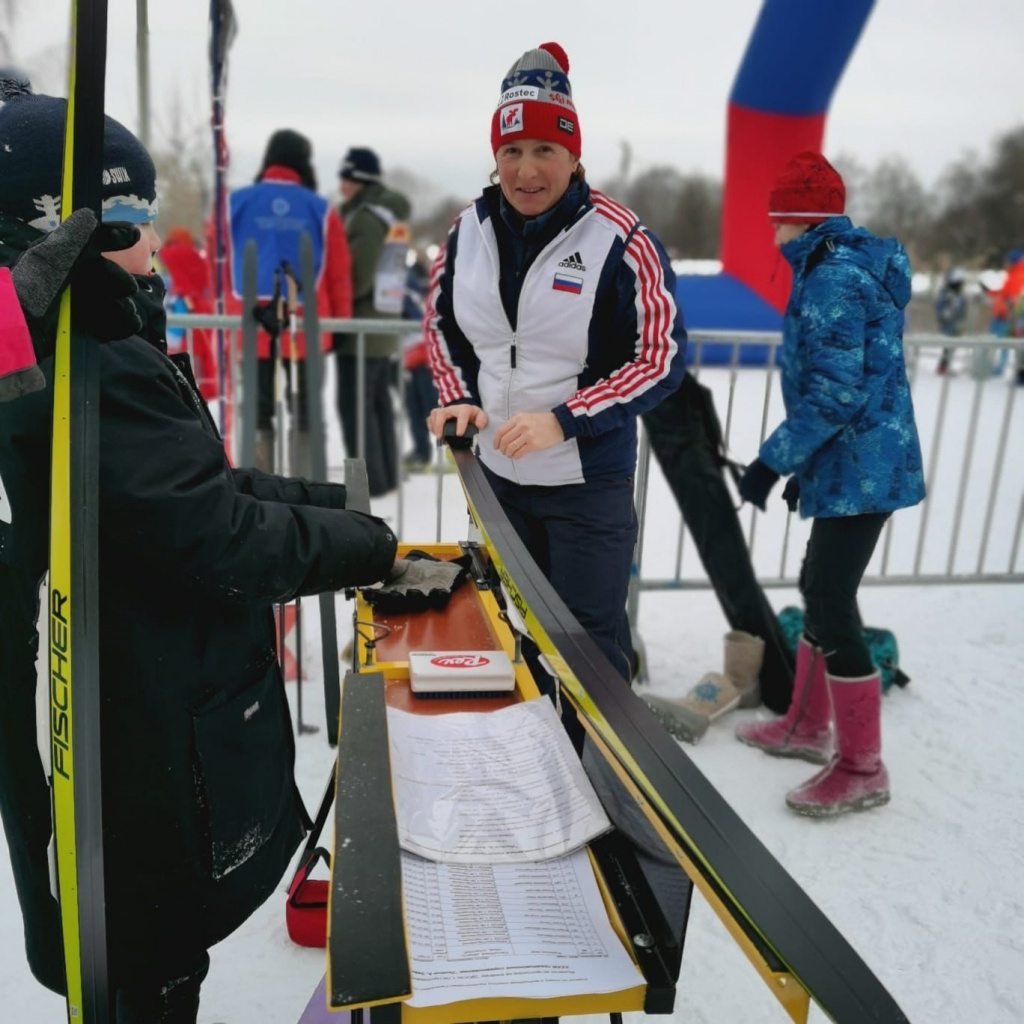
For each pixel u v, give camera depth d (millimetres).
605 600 2289
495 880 1077
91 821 1029
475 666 1479
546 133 1953
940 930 2043
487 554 1862
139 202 1137
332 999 795
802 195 2340
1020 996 1854
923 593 4223
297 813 1474
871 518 2350
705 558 3123
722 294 11172
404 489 5945
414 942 980
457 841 1129
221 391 4195
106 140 1095
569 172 2064
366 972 816
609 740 1017
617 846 1138
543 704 1393
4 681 1171
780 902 790
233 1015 1770
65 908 1042
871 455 2291
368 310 5445
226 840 1246
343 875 907
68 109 911
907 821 2459
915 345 3920
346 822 976
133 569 1131
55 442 968
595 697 1072
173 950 1246
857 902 2133
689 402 2980
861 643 2455
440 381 2328
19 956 1941
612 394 2027
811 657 2723
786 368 2434
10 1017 1771
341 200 5516
